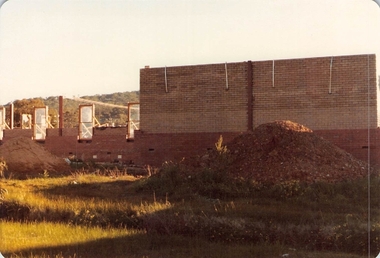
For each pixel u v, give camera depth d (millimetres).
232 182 12125
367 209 9836
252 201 10758
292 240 8594
